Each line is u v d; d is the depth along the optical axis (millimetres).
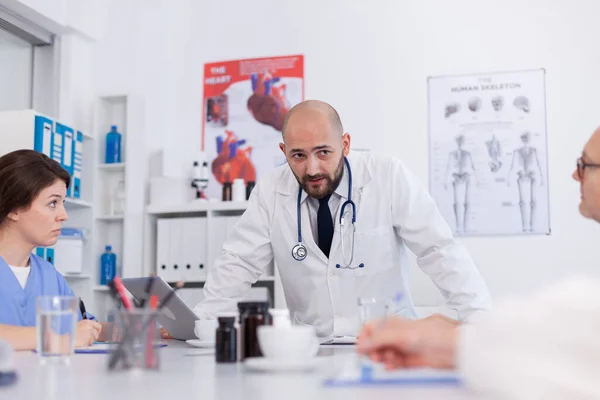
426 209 2250
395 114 4012
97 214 4047
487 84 3932
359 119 4051
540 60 3885
